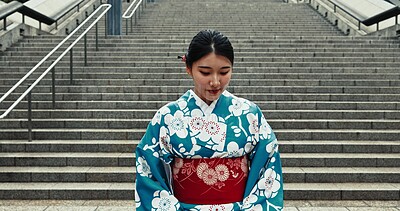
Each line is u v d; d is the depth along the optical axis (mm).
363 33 12664
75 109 7199
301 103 7266
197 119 1895
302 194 5020
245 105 1965
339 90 7852
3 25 10422
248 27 13695
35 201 4980
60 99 7559
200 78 1832
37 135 6355
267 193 1899
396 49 10000
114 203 4906
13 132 6363
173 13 15742
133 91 7836
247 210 1859
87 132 6359
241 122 1912
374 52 9812
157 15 15492
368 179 5375
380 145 6023
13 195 5039
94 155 5820
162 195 1874
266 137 1947
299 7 17062
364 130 6590
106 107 7254
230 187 1879
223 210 1851
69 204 4859
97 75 8430
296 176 5363
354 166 5703
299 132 6359
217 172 1875
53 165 5711
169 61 9242
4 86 7855
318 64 9070
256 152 1937
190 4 16984
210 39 1826
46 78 8289
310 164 5695
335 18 14422
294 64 9047
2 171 5406
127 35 11539
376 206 4793
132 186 5168
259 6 16891
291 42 10539
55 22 12555
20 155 5789
